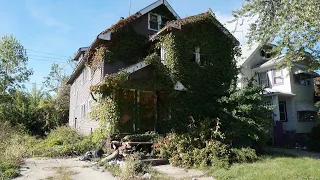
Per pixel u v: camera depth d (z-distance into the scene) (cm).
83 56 1942
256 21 987
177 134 1121
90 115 1462
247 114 1209
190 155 973
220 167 877
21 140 1560
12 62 3194
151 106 1416
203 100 1470
